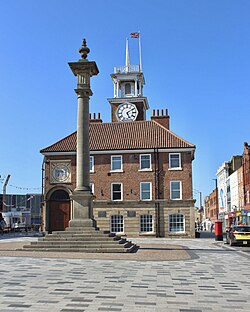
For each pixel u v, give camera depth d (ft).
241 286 38.52
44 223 153.79
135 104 193.36
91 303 30.48
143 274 46.09
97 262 58.03
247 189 205.16
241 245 101.24
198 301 31.48
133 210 151.74
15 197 290.76
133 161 155.84
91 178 156.66
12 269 49.90
